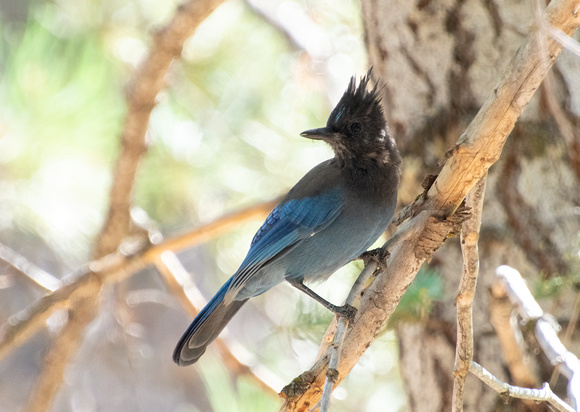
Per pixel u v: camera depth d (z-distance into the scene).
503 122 6.65
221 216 10.77
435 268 9.16
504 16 8.99
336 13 13.59
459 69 9.18
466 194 7.04
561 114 8.16
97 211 11.92
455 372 7.00
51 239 12.04
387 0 9.55
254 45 13.57
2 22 12.51
